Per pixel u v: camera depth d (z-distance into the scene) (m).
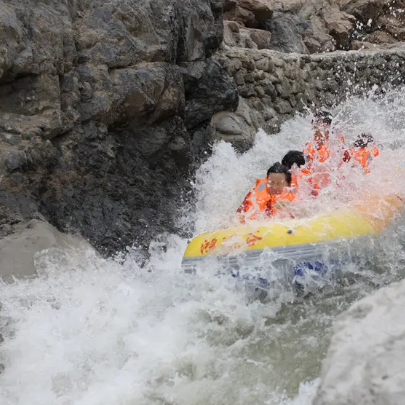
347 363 2.30
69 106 6.43
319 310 4.95
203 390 4.06
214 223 7.01
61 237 5.65
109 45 6.88
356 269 5.39
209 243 5.38
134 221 6.64
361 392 2.15
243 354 4.42
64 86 6.41
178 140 7.89
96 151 6.63
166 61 7.59
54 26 6.20
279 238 5.20
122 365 4.35
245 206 6.11
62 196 6.16
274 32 16.23
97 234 6.15
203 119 8.98
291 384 4.03
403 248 5.85
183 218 7.19
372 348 2.30
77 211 6.20
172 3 7.82
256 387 4.04
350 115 12.73
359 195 6.21
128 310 4.95
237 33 13.49
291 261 5.11
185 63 8.54
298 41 16.66
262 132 10.08
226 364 4.31
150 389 4.11
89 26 6.82
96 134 6.67
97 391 4.10
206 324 4.78
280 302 5.09
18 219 5.55
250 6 15.57
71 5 6.73
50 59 6.06
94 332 4.63
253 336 4.63
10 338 4.44
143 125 7.46
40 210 5.88
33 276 4.94
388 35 20.28
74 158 6.40
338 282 5.29
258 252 5.15
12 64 5.63
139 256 6.24
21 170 5.74
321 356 4.29
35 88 5.97
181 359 4.38
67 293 4.96
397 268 5.54
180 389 4.09
